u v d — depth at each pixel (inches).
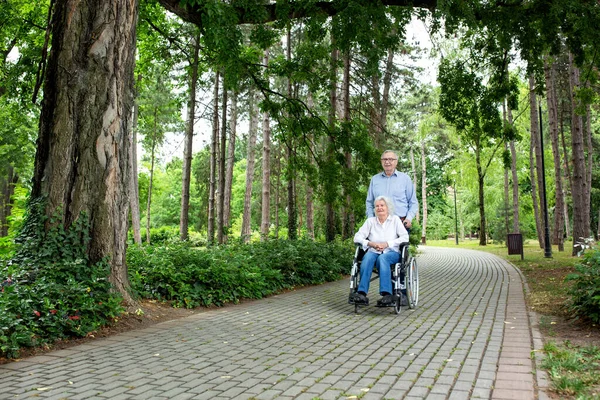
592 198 1635.1
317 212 1336.1
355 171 585.9
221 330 256.1
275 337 238.5
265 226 828.6
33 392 154.6
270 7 435.2
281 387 157.9
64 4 289.4
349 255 607.8
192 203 2507.4
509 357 190.7
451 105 630.5
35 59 521.7
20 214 509.7
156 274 334.3
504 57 599.2
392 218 335.6
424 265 779.4
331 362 189.6
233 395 150.5
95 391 155.3
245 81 558.9
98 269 272.4
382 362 188.2
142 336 240.8
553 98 1035.9
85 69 284.7
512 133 631.8
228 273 364.5
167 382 164.9
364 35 430.0
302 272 484.7
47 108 289.1
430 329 255.8
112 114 288.4
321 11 431.2
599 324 246.2
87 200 280.1
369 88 820.6
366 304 314.8
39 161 288.4
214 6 354.3
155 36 658.8
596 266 257.9
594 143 1498.5
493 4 483.8
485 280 524.7
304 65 550.6
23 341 204.8
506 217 1562.5
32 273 253.8
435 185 2645.2
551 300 345.7
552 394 146.3
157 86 1131.3
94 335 239.9
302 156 603.2
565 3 459.8
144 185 1748.3
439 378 164.4
